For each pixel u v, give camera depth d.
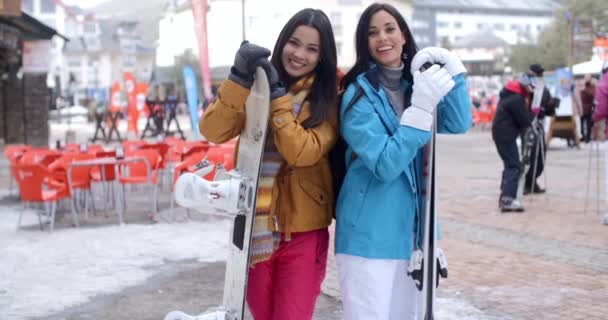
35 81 20.00
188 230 8.19
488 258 6.44
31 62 19.03
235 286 2.85
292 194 3.02
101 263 6.55
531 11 112.69
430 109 2.81
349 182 3.01
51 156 9.98
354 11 41.78
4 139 20.03
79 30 94.75
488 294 5.27
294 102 2.98
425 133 2.81
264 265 3.08
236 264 2.86
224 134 2.96
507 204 8.90
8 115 20.06
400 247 2.97
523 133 10.01
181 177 2.84
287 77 3.04
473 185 11.70
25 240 7.66
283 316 3.07
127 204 10.35
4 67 19.69
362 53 3.08
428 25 72.50
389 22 3.01
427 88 2.79
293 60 2.99
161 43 53.59
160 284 5.81
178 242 7.48
